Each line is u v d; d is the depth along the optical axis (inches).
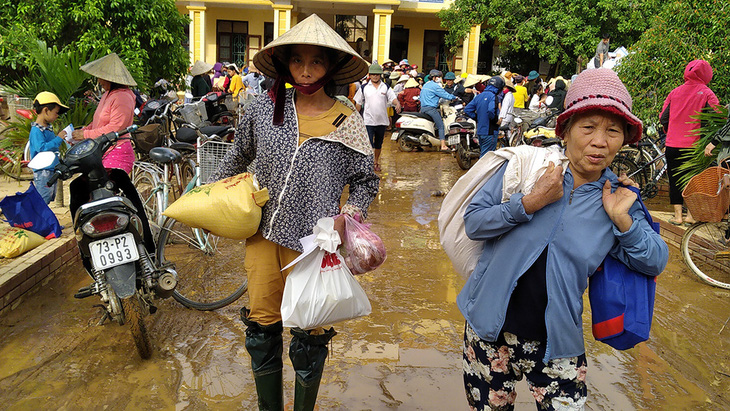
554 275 87.0
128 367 143.9
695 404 136.6
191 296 185.9
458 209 98.5
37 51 297.7
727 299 204.1
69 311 173.8
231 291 189.6
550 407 91.6
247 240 113.2
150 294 154.9
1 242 188.1
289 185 106.0
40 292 185.2
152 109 315.6
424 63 1066.1
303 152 105.7
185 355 151.0
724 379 148.8
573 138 88.2
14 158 313.7
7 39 352.5
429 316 178.4
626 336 88.2
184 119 313.1
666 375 149.7
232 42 1047.0
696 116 235.3
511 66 962.1
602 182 89.4
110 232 141.4
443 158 496.7
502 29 840.3
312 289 103.2
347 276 105.0
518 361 92.8
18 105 321.4
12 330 160.6
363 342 160.2
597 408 133.3
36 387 133.5
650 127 343.0
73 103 303.1
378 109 409.7
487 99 406.3
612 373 149.7
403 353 155.0
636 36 788.0
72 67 295.1
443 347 159.3
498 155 93.7
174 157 195.5
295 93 109.9
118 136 148.3
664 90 339.3
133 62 374.6
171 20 426.9
